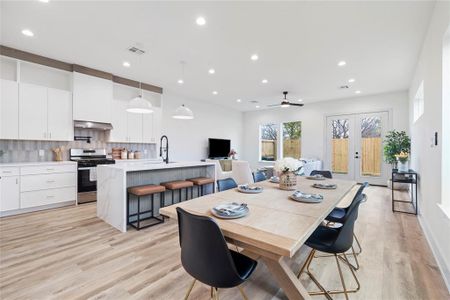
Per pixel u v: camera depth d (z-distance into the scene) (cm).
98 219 347
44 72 427
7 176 355
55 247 253
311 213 158
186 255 134
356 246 260
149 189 313
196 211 162
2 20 286
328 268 217
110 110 496
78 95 444
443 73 228
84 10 264
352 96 680
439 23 236
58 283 188
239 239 122
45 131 412
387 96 634
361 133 682
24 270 206
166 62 421
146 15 273
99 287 183
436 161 254
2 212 356
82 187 436
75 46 360
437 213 244
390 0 241
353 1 242
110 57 402
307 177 331
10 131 376
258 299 173
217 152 795
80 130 482
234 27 297
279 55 383
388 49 357
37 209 390
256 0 243
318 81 528
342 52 369
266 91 627
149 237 283
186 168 417
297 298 158
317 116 763
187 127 725
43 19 283
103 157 513
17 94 383
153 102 607
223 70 460
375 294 177
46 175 394
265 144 912
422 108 371
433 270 211
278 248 108
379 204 443
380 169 652
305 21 281
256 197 204
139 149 590
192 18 278
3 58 374
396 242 271
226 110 876
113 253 240
